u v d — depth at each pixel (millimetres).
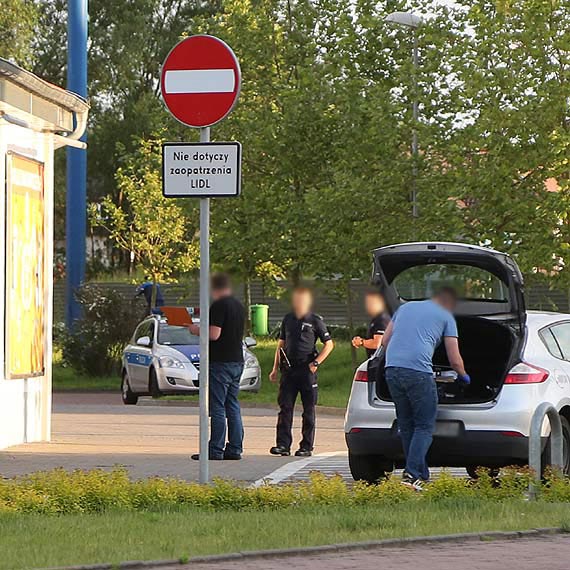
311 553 24016
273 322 163750
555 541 25703
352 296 101125
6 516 27438
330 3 105250
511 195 89625
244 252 102938
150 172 141375
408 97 91562
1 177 45781
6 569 21484
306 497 30328
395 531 25953
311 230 97812
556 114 87812
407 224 90500
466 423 34062
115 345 99688
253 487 31672
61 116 49469
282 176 103188
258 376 78312
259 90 107312
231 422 44031
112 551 23359
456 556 23906
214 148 31969
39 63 181875
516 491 30891
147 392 77000
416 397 33312
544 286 111875
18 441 48344
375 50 100125
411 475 33000
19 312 47781
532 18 89938
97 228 185875
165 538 24859
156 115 114188
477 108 90500
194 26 111250
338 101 98312
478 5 92438
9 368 46781
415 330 33688
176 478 33406
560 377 35406
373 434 34844
